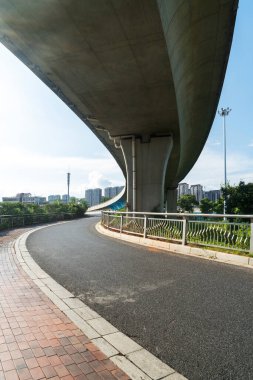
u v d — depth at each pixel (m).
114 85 14.99
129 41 11.28
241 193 32.34
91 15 9.92
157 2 8.52
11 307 4.80
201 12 9.81
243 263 8.06
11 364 3.06
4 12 9.88
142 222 13.55
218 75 14.22
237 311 4.59
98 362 3.14
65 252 10.38
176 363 3.14
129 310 4.71
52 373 2.91
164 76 13.98
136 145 23.80
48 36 11.09
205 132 25.25
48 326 4.06
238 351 3.38
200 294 5.46
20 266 7.96
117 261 8.70
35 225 24.72
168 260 8.80
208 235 9.66
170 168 42.22
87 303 5.08
